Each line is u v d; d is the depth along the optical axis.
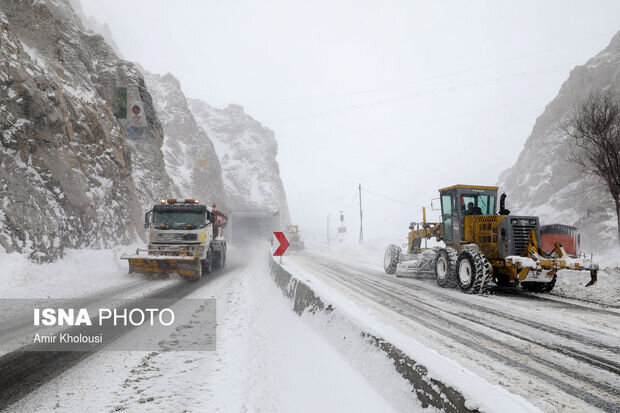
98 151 20.80
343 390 3.41
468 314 6.45
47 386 3.79
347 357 4.15
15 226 12.25
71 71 21.98
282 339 5.34
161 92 79.00
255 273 15.30
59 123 16.50
